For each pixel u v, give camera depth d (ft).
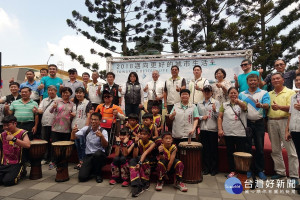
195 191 10.44
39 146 12.01
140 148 11.66
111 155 14.06
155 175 11.77
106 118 13.84
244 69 14.90
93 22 42.09
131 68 22.84
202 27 41.83
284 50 41.96
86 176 11.78
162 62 22.13
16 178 11.23
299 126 10.15
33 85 17.83
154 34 42.24
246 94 12.61
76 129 12.51
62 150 11.69
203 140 13.34
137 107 16.97
